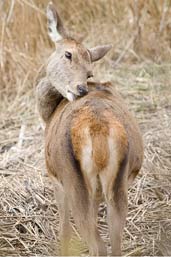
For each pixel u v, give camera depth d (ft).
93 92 54.08
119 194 48.11
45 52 91.76
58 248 59.36
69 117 49.83
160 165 71.10
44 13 92.58
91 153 47.11
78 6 100.94
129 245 59.52
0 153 75.87
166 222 62.49
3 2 89.86
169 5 96.48
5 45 88.58
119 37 98.22
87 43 97.40
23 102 85.46
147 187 68.18
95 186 48.08
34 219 63.77
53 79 58.90
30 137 78.18
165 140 74.59
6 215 64.23
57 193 53.98
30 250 59.31
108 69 93.56
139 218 63.62
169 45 95.25
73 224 62.85
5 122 82.07
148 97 85.40
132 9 97.91
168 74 88.02
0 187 68.39
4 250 58.95
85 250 59.62
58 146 49.98
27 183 69.21
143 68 92.58
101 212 64.95
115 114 49.26
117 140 47.37
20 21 90.22
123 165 47.80
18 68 88.69
